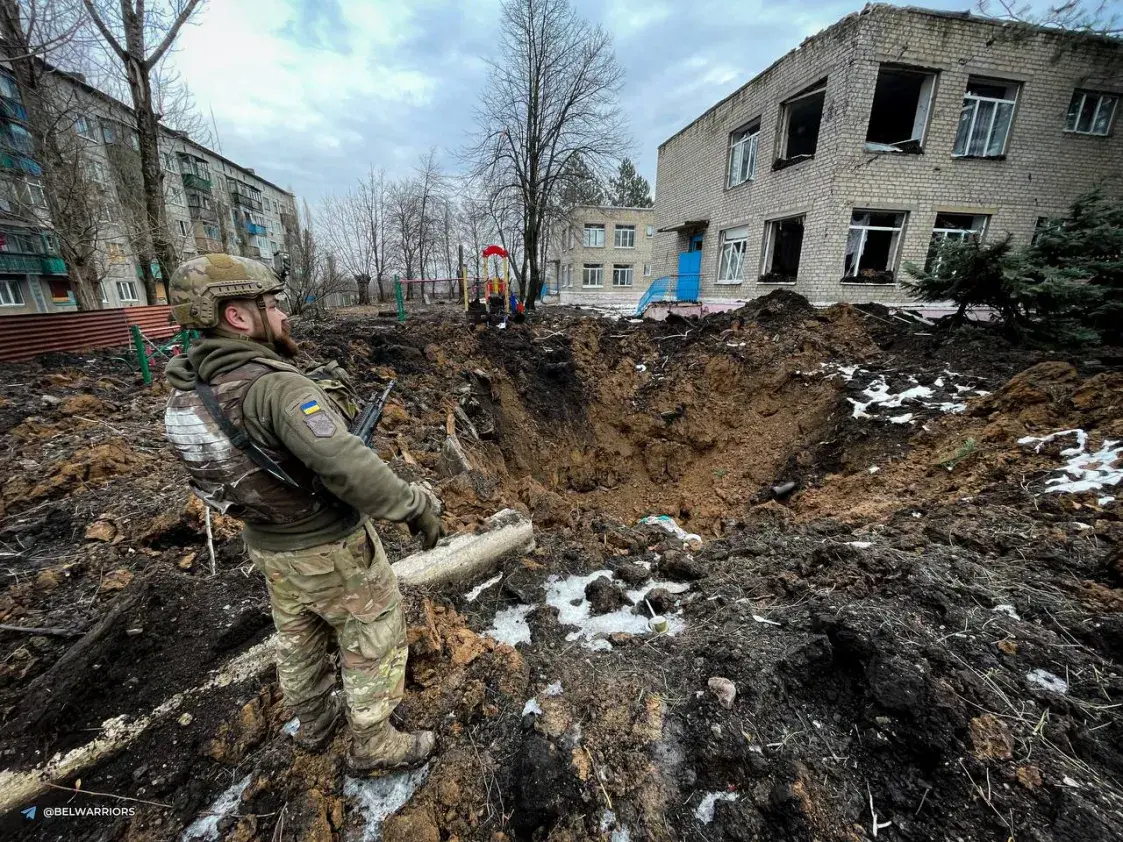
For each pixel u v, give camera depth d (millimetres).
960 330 8023
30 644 2283
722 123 14922
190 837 1650
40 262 20250
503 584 3121
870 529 3820
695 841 1664
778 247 13727
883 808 1709
